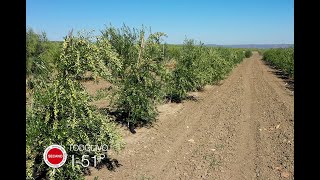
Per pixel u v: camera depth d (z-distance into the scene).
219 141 10.04
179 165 8.13
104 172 7.61
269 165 8.16
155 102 11.92
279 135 10.51
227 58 31.11
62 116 6.36
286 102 16.22
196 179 7.35
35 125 5.96
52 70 6.56
